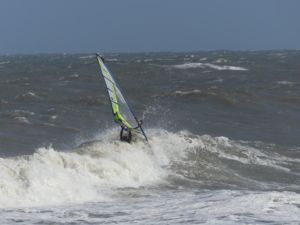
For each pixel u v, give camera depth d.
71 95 140.12
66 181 49.34
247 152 72.31
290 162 69.50
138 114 110.69
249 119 107.50
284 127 98.56
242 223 37.97
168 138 71.94
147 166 59.94
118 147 62.38
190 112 115.81
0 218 39.59
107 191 50.03
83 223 38.97
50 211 42.19
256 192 51.25
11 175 47.06
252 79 193.62
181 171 61.19
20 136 80.88
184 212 41.75
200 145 71.75
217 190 52.88
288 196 46.06
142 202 46.19
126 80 191.25
